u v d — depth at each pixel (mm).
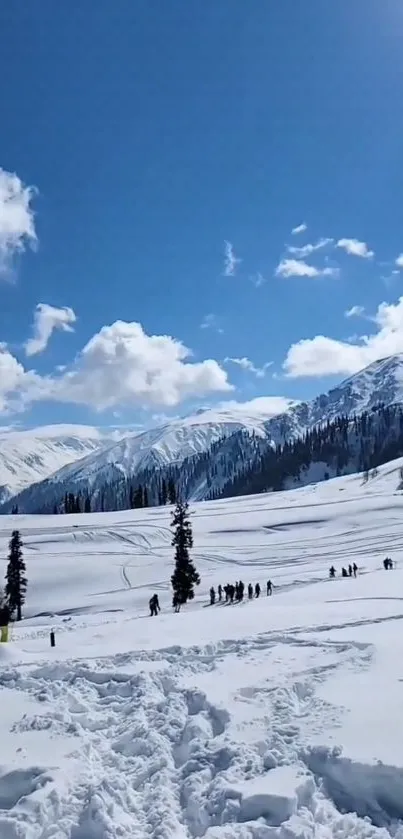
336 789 8875
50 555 75125
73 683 14883
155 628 21656
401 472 124625
